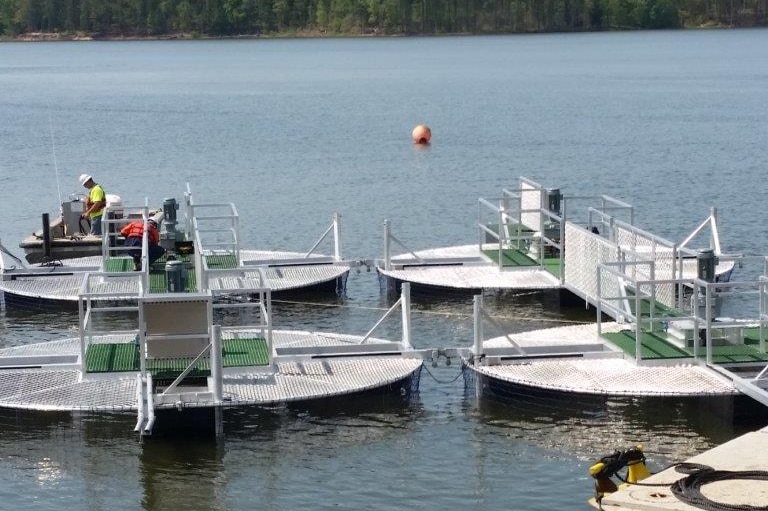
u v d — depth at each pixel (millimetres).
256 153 90312
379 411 30984
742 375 30281
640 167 78688
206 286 32406
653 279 33438
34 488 26812
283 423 30125
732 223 57219
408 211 62156
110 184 75250
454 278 43094
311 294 43938
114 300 42125
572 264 40375
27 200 69375
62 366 31906
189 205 44719
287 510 25719
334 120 119250
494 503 25859
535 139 98062
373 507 25734
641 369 31078
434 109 132125
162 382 30703
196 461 28062
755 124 108438
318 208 63562
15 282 43875
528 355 32281
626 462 21266
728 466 20078
